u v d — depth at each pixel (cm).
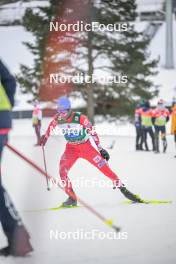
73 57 4466
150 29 9138
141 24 9238
